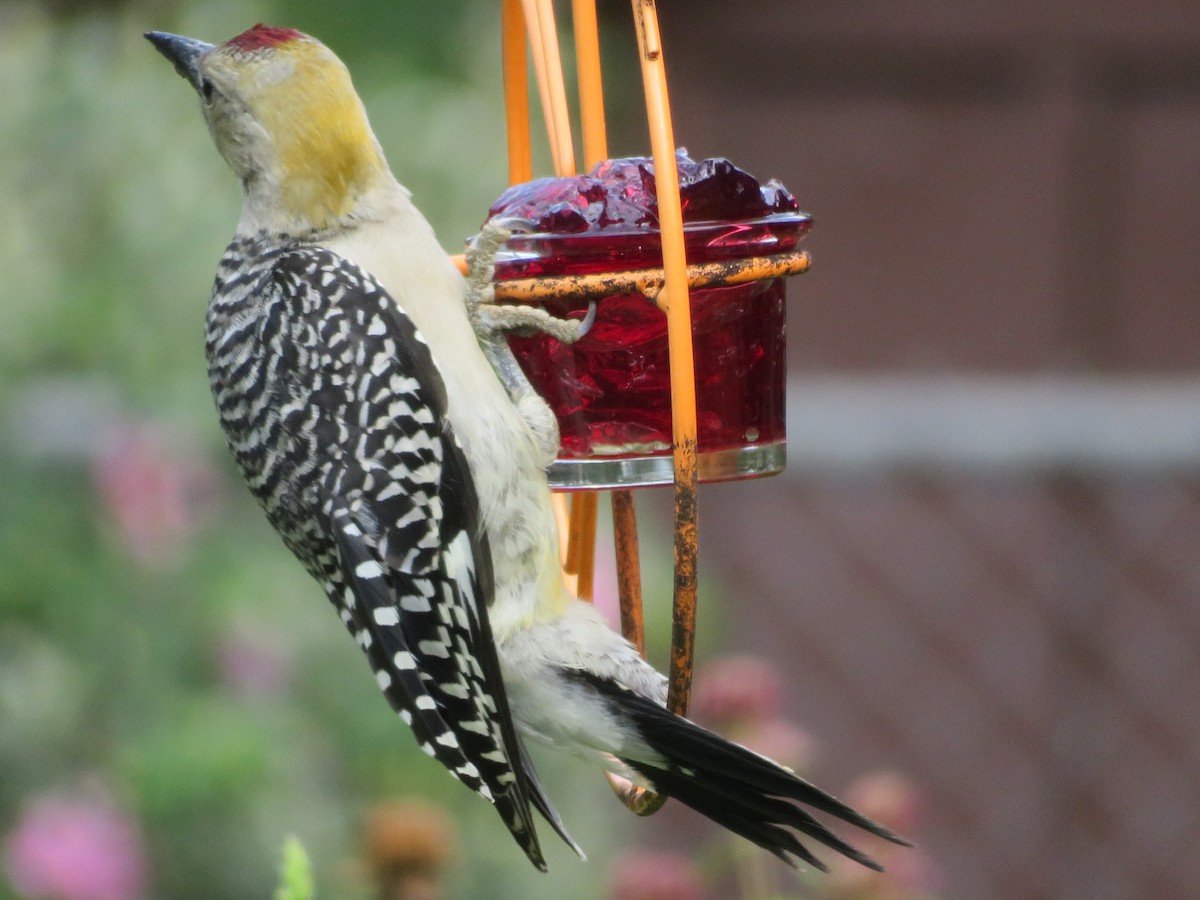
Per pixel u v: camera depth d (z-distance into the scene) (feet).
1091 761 43.86
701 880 24.95
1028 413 43.16
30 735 33.71
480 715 20.34
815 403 43.65
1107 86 46.34
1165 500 43.37
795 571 44.78
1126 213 46.32
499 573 20.39
